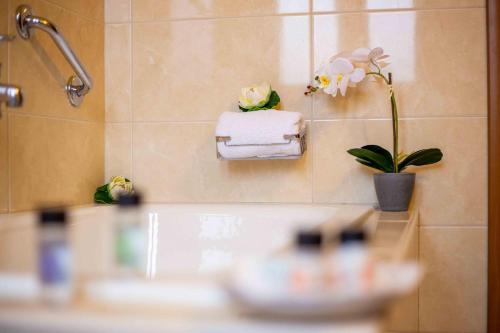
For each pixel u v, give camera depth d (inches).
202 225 58.2
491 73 63.7
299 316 20.6
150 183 70.8
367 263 21.6
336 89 61.7
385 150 61.7
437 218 65.4
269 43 68.0
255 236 57.1
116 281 23.9
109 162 71.7
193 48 69.7
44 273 22.3
